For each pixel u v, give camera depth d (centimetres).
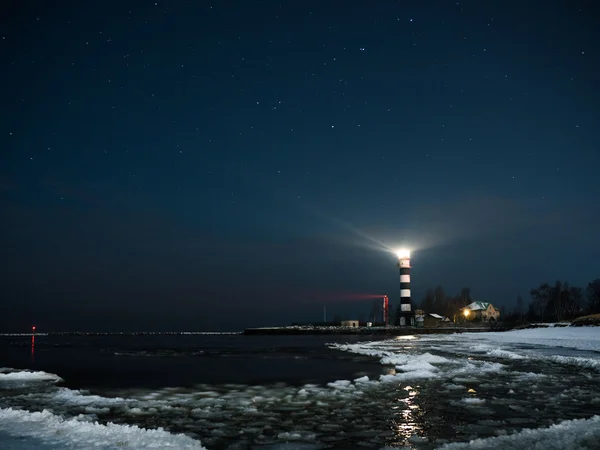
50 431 952
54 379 2022
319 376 2097
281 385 1827
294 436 1067
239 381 1953
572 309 12062
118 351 4316
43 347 5347
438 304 14750
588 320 6519
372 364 2623
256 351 4084
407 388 1688
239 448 984
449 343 4584
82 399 1512
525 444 862
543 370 2142
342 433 1090
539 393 1561
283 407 1384
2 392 1667
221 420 1227
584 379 1855
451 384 1759
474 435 1062
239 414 1293
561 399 1459
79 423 1012
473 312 12825
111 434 938
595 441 843
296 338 8806
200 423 1196
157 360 3116
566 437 880
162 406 1407
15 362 3053
